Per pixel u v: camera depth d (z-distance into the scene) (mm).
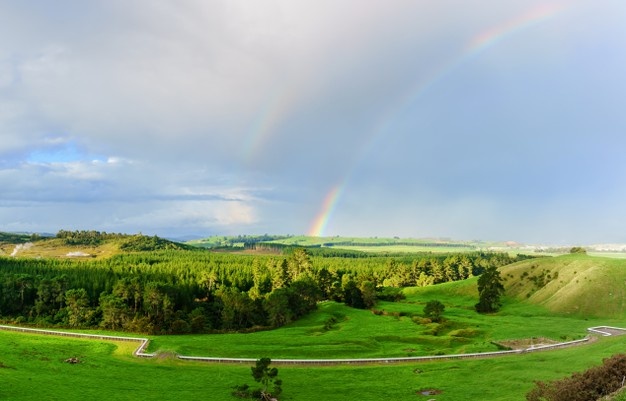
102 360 111875
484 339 142500
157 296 168500
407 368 107500
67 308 175250
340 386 94125
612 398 53688
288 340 139250
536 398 63969
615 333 141625
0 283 183875
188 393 88250
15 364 99188
